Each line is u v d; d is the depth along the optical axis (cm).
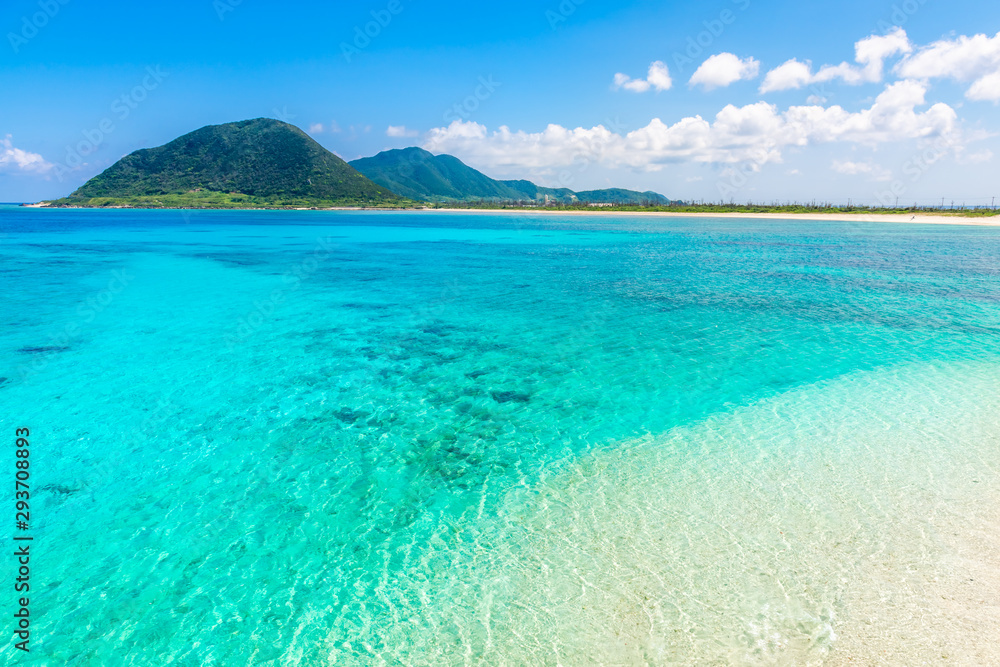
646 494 727
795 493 718
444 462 838
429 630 500
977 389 1108
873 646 462
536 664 455
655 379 1202
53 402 1070
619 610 513
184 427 962
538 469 810
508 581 562
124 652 484
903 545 599
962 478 748
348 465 830
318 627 510
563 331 1656
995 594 520
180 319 1827
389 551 623
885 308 1989
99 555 620
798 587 536
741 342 1506
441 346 1491
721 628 487
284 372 1265
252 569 596
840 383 1155
